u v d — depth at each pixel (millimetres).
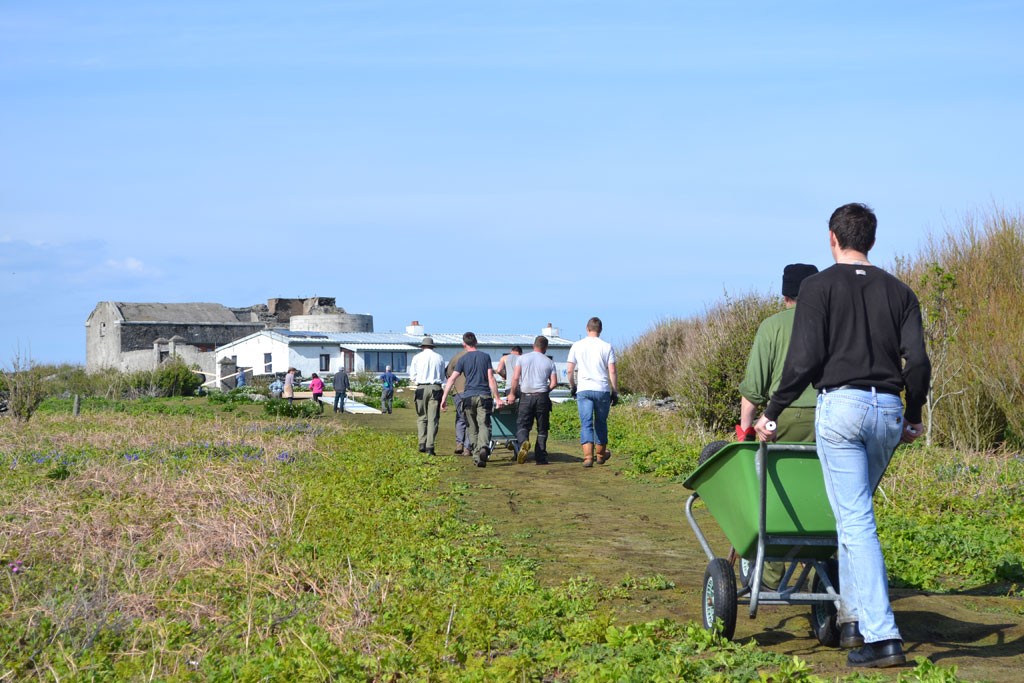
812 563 5953
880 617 5410
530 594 7605
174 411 37000
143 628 6934
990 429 14469
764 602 5742
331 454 18469
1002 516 10453
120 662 6254
